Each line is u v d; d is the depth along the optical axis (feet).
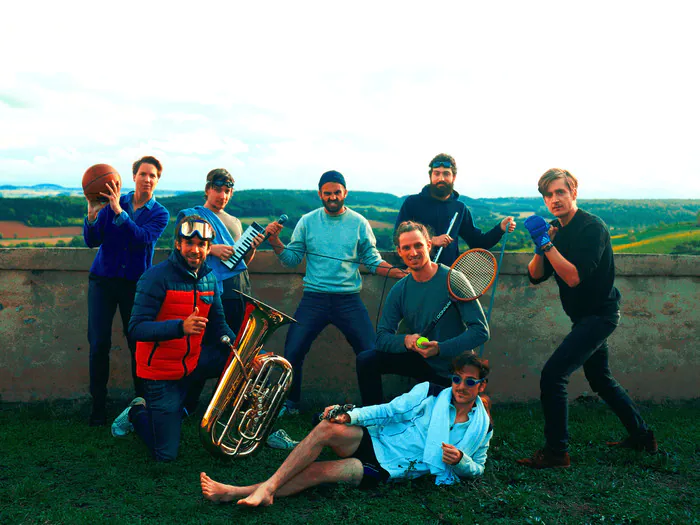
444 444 10.61
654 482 11.57
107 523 9.15
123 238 14.48
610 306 12.39
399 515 9.63
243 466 12.14
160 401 12.53
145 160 15.01
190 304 12.49
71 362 17.12
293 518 9.52
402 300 13.12
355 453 10.93
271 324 12.52
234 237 16.43
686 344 18.20
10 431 14.42
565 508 10.25
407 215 17.11
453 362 11.05
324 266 15.93
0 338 16.99
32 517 9.41
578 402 18.07
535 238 12.13
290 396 16.53
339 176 15.80
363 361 13.48
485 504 10.15
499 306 17.94
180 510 9.78
